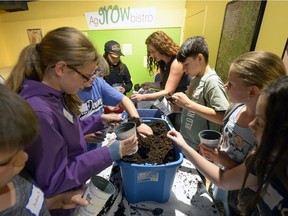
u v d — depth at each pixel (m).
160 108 1.43
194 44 1.26
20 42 4.11
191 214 0.85
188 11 3.28
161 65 2.14
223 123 1.06
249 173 0.61
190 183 1.03
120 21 3.54
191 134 1.47
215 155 0.88
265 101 0.48
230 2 1.72
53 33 0.65
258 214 0.62
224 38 1.86
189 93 1.46
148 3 3.43
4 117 0.37
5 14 3.90
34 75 0.67
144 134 1.05
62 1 3.53
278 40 1.11
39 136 0.57
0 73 3.63
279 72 0.72
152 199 0.92
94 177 0.73
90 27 3.63
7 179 0.44
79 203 0.65
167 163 0.81
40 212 0.55
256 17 1.29
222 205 0.99
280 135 0.45
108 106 1.56
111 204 0.90
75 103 0.85
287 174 0.49
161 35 1.86
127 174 0.84
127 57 3.80
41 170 0.59
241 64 0.76
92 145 1.15
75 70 0.66
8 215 0.46
